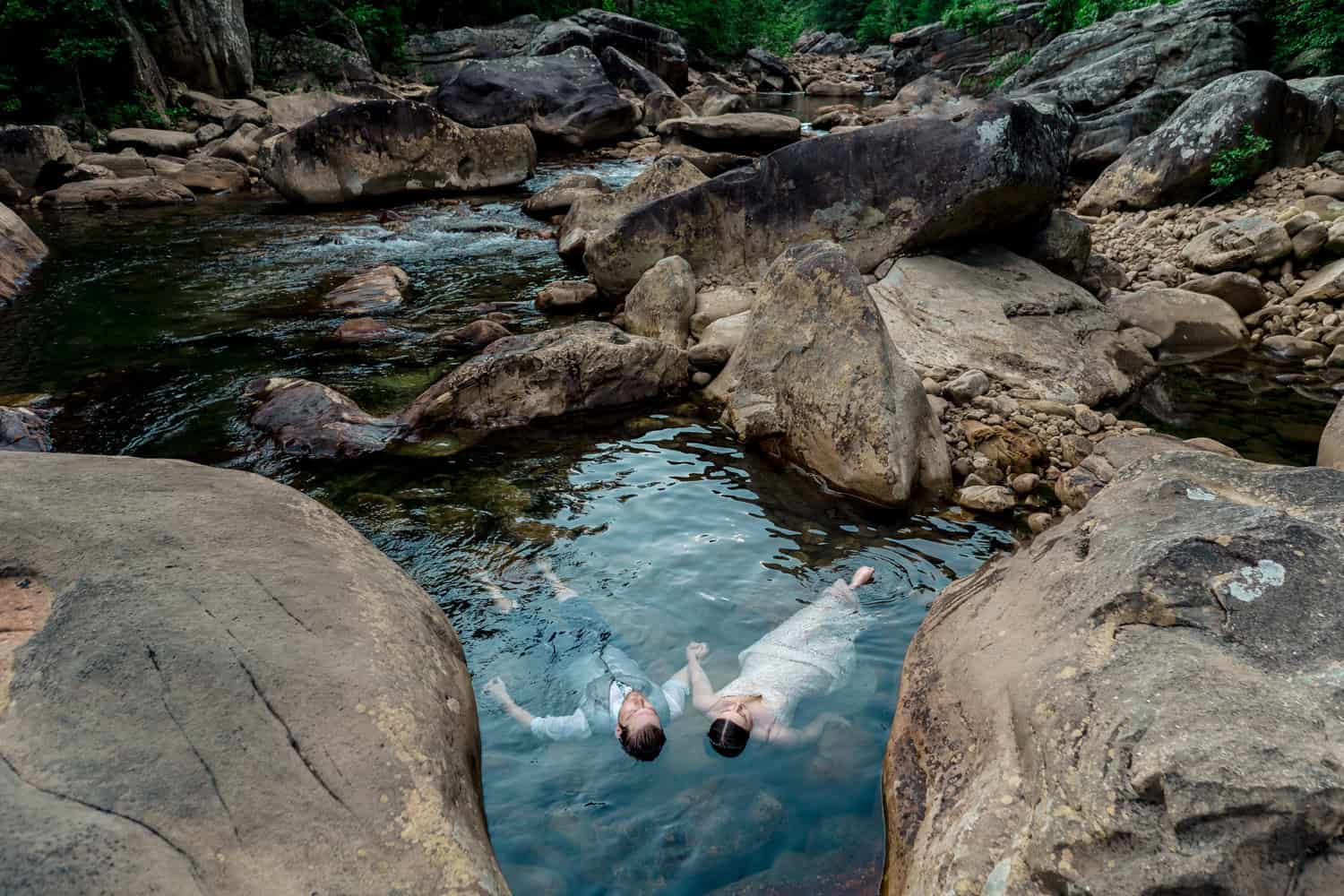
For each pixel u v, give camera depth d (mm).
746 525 5355
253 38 24859
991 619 3430
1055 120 9109
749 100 31531
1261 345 8250
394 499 5574
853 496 5730
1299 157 11656
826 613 4469
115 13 19750
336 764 2689
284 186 15266
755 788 3391
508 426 6699
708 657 4199
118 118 19625
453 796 2840
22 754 2453
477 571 4812
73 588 3066
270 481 4191
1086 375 7152
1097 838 2211
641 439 6531
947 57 24875
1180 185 11414
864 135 8750
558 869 3000
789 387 6270
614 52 26156
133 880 2195
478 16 32594
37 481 3688
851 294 6164
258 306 9695
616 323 8883
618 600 4594
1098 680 2637
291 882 2363
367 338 8547
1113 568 3037
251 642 2975
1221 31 14680
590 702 3844
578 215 11859
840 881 2953
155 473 3953
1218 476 3518
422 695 3102
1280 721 2266
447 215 14328
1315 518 3088
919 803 3033
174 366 7852
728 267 9188
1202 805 2125
